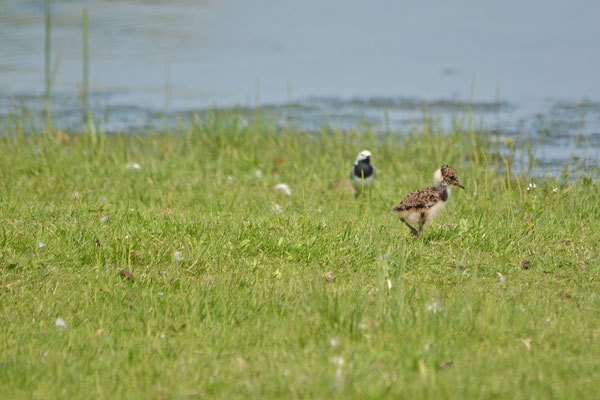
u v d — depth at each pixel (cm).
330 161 1838
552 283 1049
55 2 4534
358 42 3788
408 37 3909
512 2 4981
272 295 971
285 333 866
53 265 1070
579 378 746
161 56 3412
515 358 793
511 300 957
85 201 1432
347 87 2881
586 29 4059
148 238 1165
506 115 2409
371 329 859
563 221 1341
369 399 702
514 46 3653
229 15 4453
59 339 845
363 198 1513
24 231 1171
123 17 4228
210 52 3516
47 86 2164
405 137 2028
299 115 2445
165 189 1565
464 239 1211
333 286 1009
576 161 1888
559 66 3203
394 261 1093
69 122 2341
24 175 1639
